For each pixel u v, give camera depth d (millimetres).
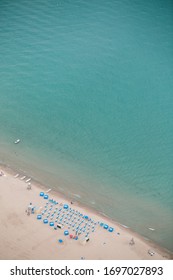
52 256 80938
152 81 130125
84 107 120312
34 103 120875
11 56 137250
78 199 95625
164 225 91375
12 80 128125
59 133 112250
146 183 100375
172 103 122500
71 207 92812
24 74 130625
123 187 99438
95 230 87562
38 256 80688
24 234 84750
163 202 96438
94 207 94000
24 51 139500
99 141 110312
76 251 82312
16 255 80500
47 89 125812
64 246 83062
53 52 139875
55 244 83312
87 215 91188
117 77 131375
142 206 95312
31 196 94188
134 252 83875
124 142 110188
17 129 112625
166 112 119438
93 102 122062
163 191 98750
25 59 136375
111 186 99562
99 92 125500
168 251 85625
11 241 83125
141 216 92938
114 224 90125
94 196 96875
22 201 92500
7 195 93688
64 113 118188
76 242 84125
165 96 124812
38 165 103688
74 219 89500
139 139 111062
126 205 95312
